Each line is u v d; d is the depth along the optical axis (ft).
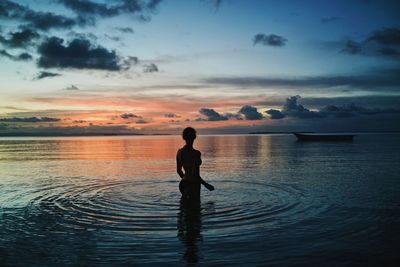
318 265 16.21
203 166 60.03
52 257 17.31
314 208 27.12
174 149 133.18
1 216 25.34
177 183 39.78
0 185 39.86
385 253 17.70
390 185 38.47
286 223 22.98
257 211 26.00
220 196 31.65
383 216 24.84
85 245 18.95
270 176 45.98
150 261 16.71
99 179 44.09
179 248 18.37
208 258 17.02
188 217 24.27
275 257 17.15
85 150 127.03
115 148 144.36
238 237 20.10
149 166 61.57
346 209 26.86
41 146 175.52
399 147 132.16
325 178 43.96
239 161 70.54
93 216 24.90
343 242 19.31
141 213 25.49
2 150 129.39
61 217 24.82
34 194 33.94
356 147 135.23
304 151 108.06
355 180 42.32
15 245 19.11
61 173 51.31
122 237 20.18
